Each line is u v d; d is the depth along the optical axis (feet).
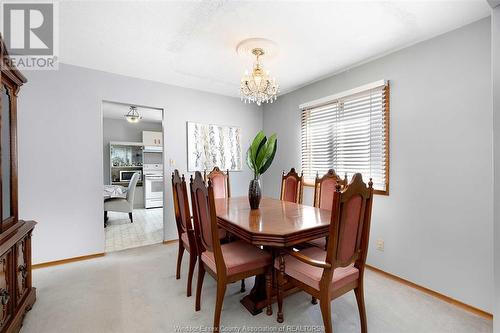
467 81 6.24
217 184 10.71
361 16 6.02
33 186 8.50
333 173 8.20
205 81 10.98
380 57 8.23
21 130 8.29
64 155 9.02
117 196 15.42
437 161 6.81
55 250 8.87
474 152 6.12
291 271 5.31
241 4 5.61
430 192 6.96
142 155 21.21
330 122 10.25
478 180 6.06
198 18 6.16
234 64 9.04
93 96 9.53
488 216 5.91
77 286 7.27
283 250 5.47
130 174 21.06
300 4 5.58
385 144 8.04
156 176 21.54
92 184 9.57
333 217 4.42
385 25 6.40
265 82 7.67
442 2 5.48
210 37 7.09
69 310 6.08
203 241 5.83
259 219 6.19
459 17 6.01
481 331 5.38
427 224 7.02
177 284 7.45
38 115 8.55
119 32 6.82
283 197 10.11
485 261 5.96
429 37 6.95
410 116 7.41
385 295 6.86
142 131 21.22
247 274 5.50
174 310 6.11
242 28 6.61
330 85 10.12
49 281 7.57
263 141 7.28
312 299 6.41
